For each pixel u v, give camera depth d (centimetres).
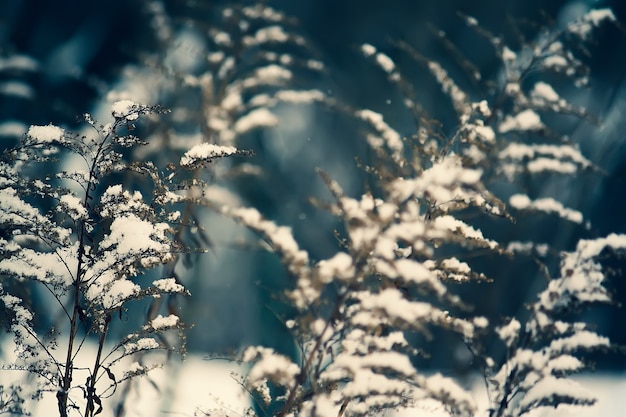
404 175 409
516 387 362
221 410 362
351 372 308
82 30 1087
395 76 509
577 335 358
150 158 627
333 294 360
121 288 325
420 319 312
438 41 1161
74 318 319
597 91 969
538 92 495
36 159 328
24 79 962
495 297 668
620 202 933
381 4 1213
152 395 482
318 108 1089
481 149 405
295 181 1133
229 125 639
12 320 326
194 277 582
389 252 302
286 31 1139
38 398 319
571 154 479
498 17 1152
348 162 1119
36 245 374
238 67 689
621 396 684
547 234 738
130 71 774
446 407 337
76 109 917
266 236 341
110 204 319
